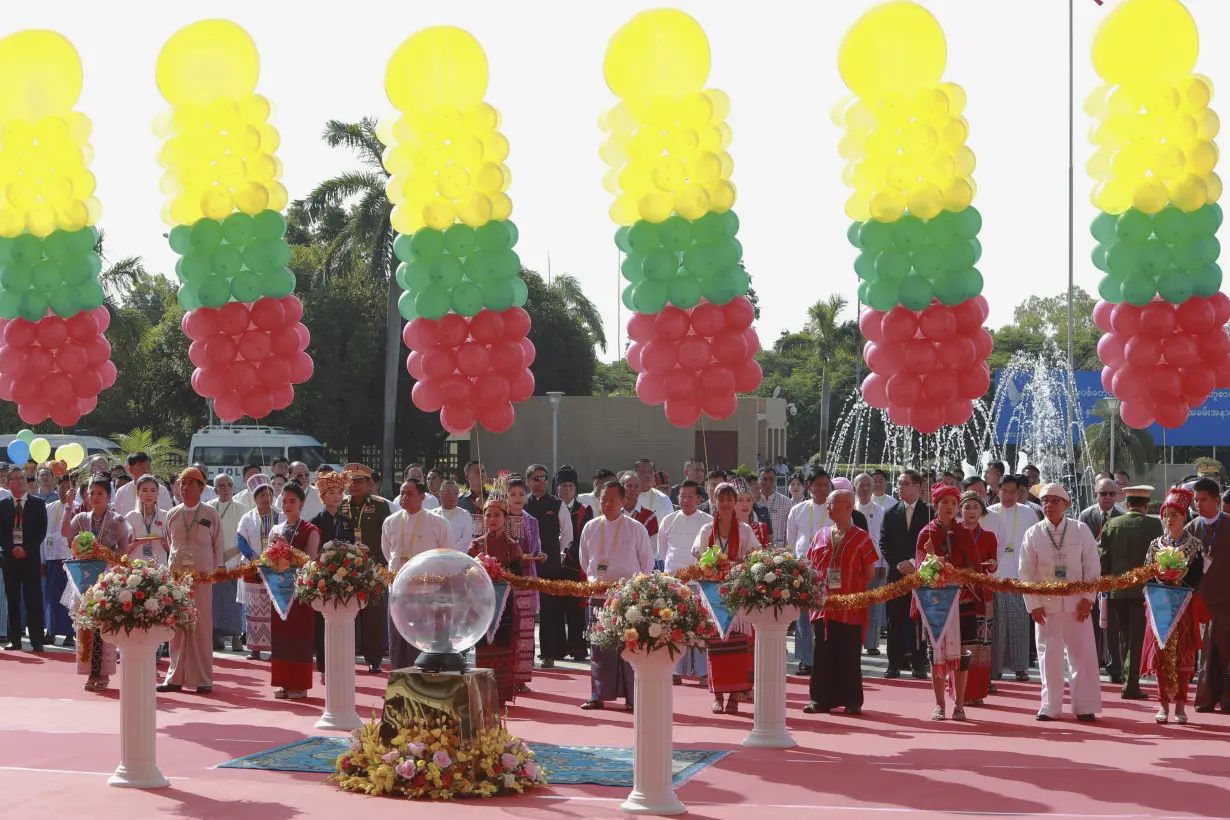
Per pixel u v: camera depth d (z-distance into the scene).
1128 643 13.90
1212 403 45.00
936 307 12.41
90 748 10.87
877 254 12.48
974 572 12.36
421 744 9.13
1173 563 11.88
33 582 17.50
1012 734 11.61
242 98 13.84
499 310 13.33
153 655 9.57
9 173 14.02
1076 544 12.42
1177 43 12.18
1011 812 8.62
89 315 14.62
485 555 12.88
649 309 12.86
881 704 13.36
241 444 39.81
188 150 13.74
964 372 12.51
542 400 44.62
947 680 13.55
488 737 9.31
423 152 13.19
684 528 13.81
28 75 14.04
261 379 13.93
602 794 9.20
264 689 14.29
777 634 11.05
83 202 14.34
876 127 12.43
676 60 12.70
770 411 52.41
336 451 48.53
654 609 8.63
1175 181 12.27
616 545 13.27
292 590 13.42
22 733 11.55
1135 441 44.56
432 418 48.53
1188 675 12.24
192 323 13.93
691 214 12.60
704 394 12.91
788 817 8.46
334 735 11.47
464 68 13.22
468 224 13.20
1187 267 12.35
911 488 15.28
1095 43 12.50
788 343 65.31
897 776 9.76
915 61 12.21
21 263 14.14
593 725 11.98
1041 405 39.41
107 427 49.69
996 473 17.64
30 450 25.22
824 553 12.80
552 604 16.25
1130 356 12.52
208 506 14.16
